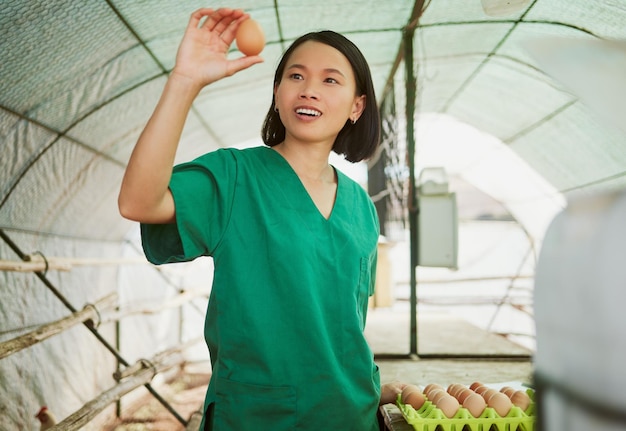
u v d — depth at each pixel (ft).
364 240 4.91
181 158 21.86
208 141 21.94
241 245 4.33
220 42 3.70
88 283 18.74
